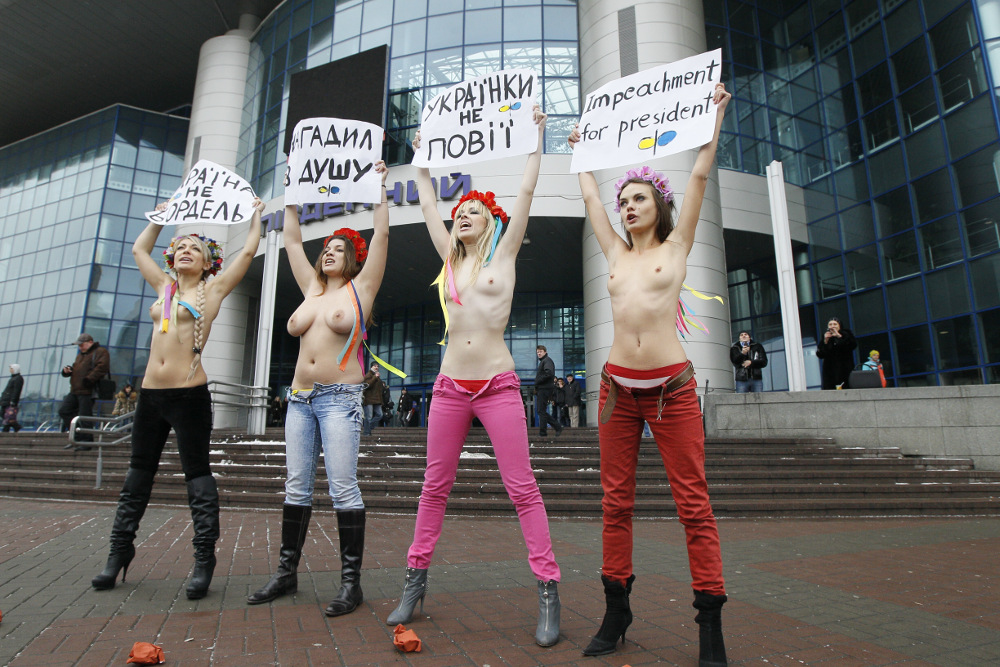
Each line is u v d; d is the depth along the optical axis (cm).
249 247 380
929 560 455
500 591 352
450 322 308
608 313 1582
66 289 2617
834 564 439
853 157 1838
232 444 1007
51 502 805
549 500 729
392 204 1731
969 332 1520
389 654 244
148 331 2608
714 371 1507
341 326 335
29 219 2892
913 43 1722
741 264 2038
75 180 2794
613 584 252
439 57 1884
